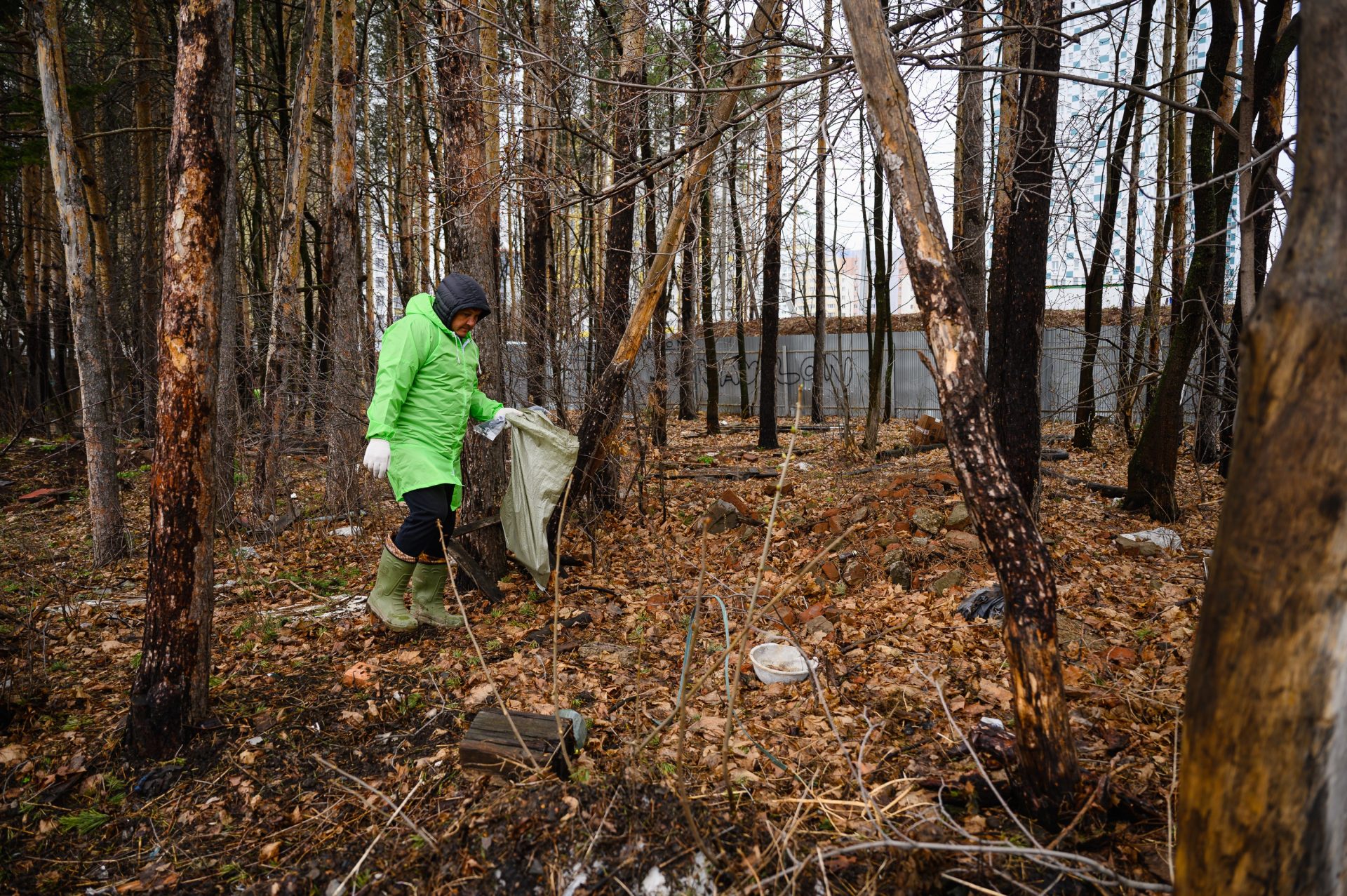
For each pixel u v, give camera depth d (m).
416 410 3.97
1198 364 9.38
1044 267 5.66
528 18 7.34
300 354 7.81
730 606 4.38
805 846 2.20
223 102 2.81
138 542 6.73
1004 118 6.23
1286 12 6.53
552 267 10.76
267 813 2.61
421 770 2.71
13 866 2.44
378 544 6.41
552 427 4.51
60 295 14.01
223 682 3.50
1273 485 1.12
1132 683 3.29
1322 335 1.08
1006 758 2.56
